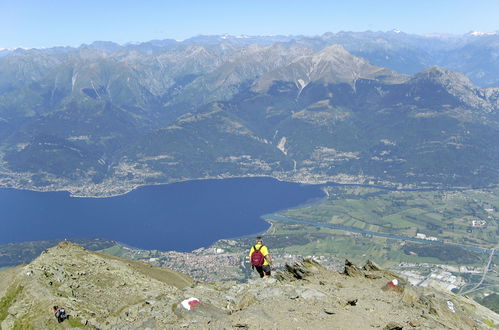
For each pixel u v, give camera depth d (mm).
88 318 35250
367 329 23828
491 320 34500
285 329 23047
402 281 36188
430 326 25547
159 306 28328
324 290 32188
